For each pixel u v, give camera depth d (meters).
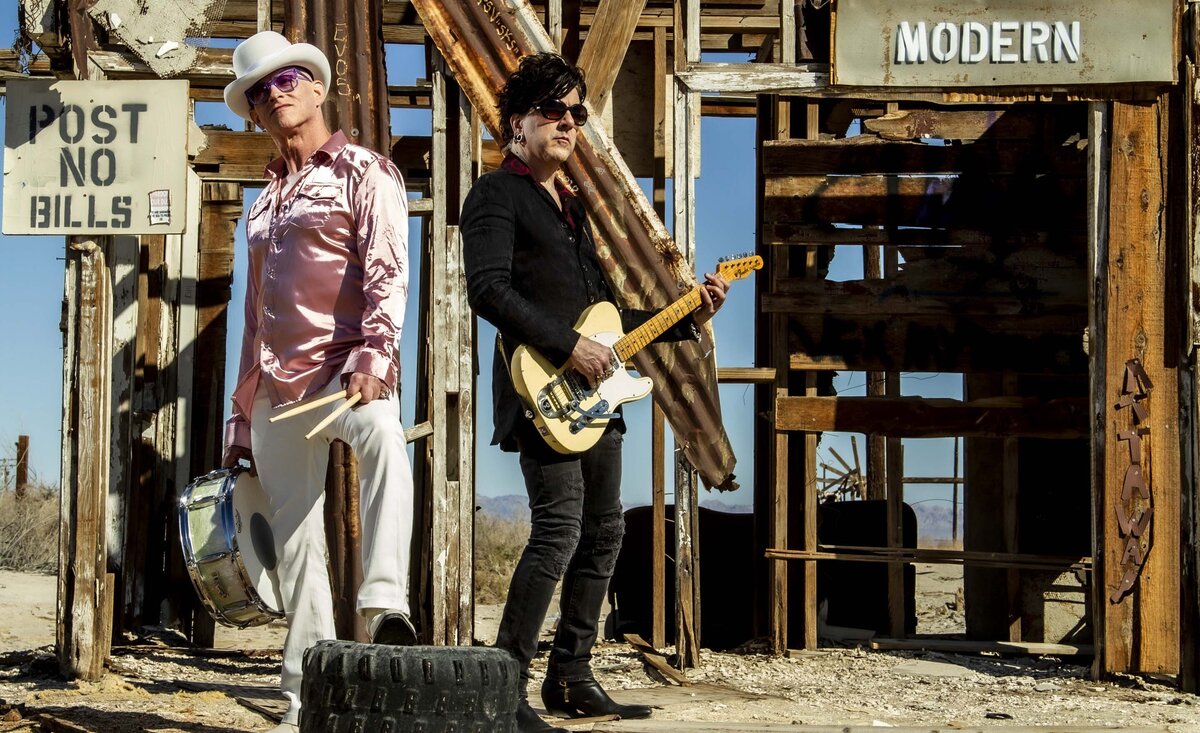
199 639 8.52
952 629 10.23
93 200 6.01
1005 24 6.65
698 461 6.91
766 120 8.42
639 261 6.81
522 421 4.32
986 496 8.34
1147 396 6.65
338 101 6.50
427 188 7.97
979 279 7.77
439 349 6.75
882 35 6.70
